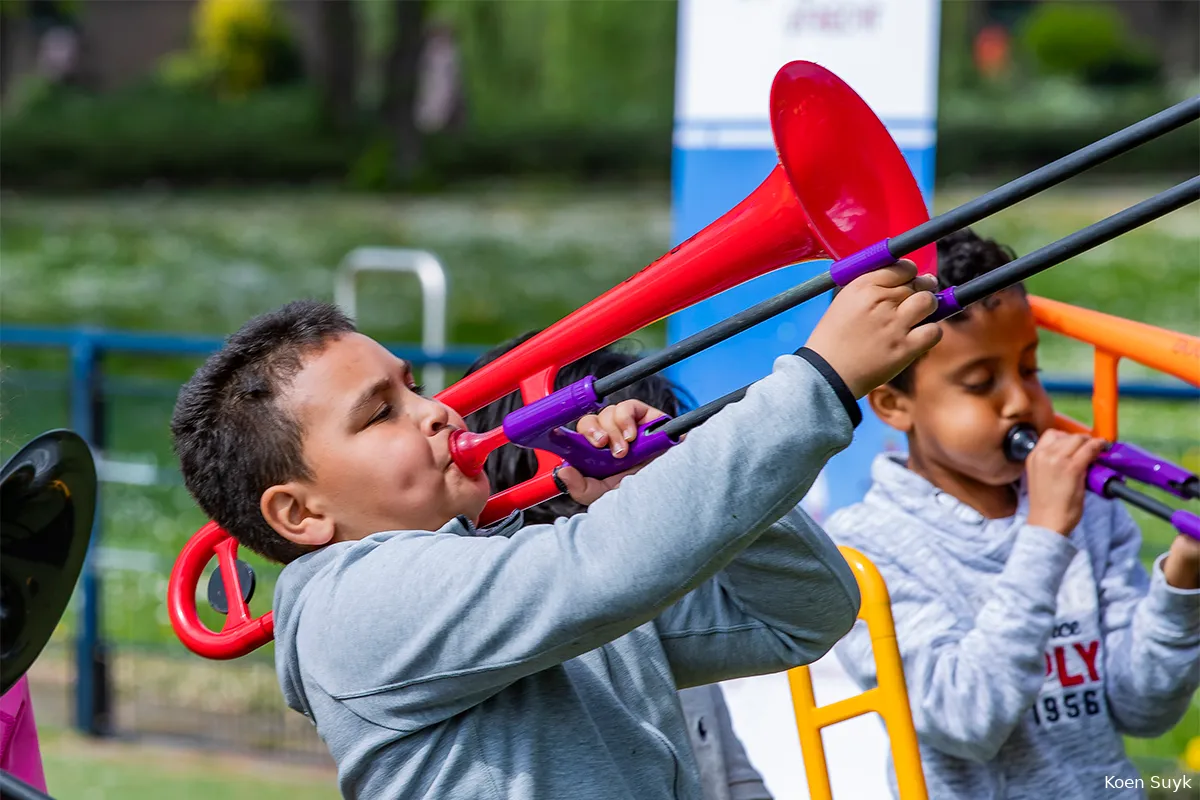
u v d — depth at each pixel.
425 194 40.91
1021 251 25.97
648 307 3.30
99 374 9.42
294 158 42.47
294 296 28.84
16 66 50.09
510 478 4.07
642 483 2.77
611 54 44.91
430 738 3.01
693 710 4.20
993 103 42.38
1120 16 48.16
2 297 28.89
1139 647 4.46
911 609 4.53
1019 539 4.32
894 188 3.27
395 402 3.23
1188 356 4.27
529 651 2.82
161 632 9.65
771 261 3.24
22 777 3.71
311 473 3.15
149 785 8.38
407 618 2.93
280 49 48.41
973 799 4.46
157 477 9.39
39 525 3.10
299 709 3.25
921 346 2.70
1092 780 4.49
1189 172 34.34
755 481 2.68
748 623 3.44
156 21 51.22
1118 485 4.33
